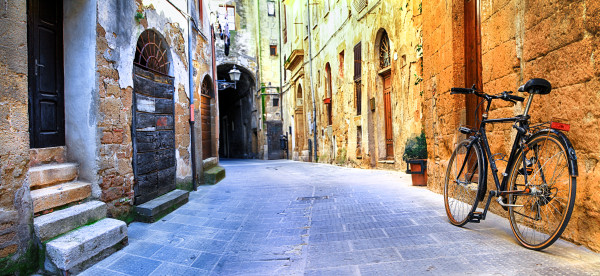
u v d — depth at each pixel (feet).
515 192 8.87
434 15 17.39
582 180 8.19
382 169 33.19
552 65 9.23
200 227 13.84
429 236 10.14
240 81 93.76
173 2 20.18
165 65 19.84
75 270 9.25
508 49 11.32
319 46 53.11
